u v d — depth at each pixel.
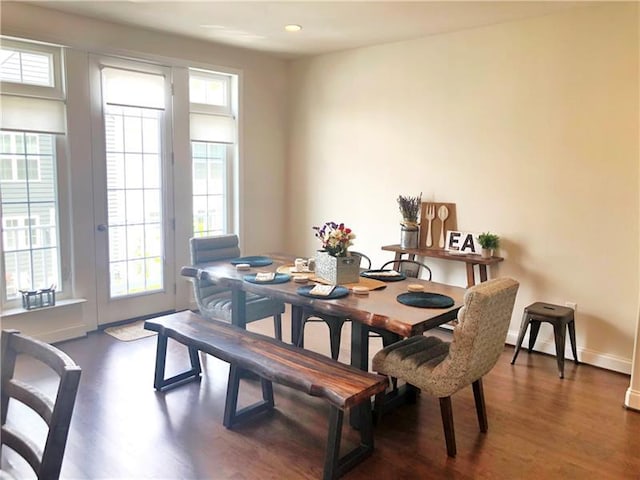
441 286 3.15
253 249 5.58
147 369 3.53
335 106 5.25
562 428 2.82
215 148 5.23
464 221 4.37
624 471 2.42
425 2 3.49
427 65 4.48
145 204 4.62
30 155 3.87
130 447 2.55
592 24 3.55
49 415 1.24
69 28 3.91
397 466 2.44
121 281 4.54
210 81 5.10
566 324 3.57
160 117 4.63
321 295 2.81
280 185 5.79
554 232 3.87
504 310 2.54
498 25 4.01
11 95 3.69
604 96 3.55
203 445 2.58
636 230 3.49
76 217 4.13
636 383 3.03
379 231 5.02
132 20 4.06
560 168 3.79
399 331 2.40
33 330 3.89
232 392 2.73
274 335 4.32
